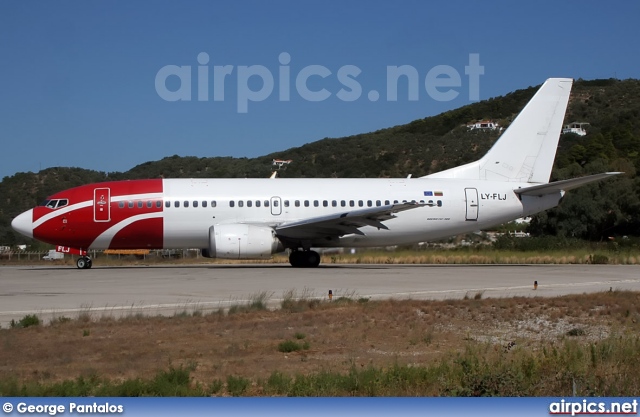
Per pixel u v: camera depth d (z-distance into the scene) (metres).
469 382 10.38
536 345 14.90
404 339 15.48
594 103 162.50
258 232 35.09
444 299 21.70
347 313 18.61
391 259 44.47
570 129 144.75
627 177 77.06
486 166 39.78
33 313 19.14
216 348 14.35
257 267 37.28
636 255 45.75
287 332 16.03
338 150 138.12
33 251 60.25
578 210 69.12
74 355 13.62
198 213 36.00
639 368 11.71
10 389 10.58
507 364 11.87
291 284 26.94
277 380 11.19
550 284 27.52
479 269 36.31
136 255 56.62
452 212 38.50
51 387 10.74
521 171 39.97
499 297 22.36
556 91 40.06
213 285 26.55
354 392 10.73
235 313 18.78
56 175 120.19
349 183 38.31
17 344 14.61
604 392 10.44
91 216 35.44
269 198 36.75
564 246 52.31
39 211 35.53
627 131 124.88
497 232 78.19
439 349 14.50
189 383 11.38
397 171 121.44
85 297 22.75
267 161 136.25
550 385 10.62
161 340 15.12
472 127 140.12
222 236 34.69
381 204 37.72
